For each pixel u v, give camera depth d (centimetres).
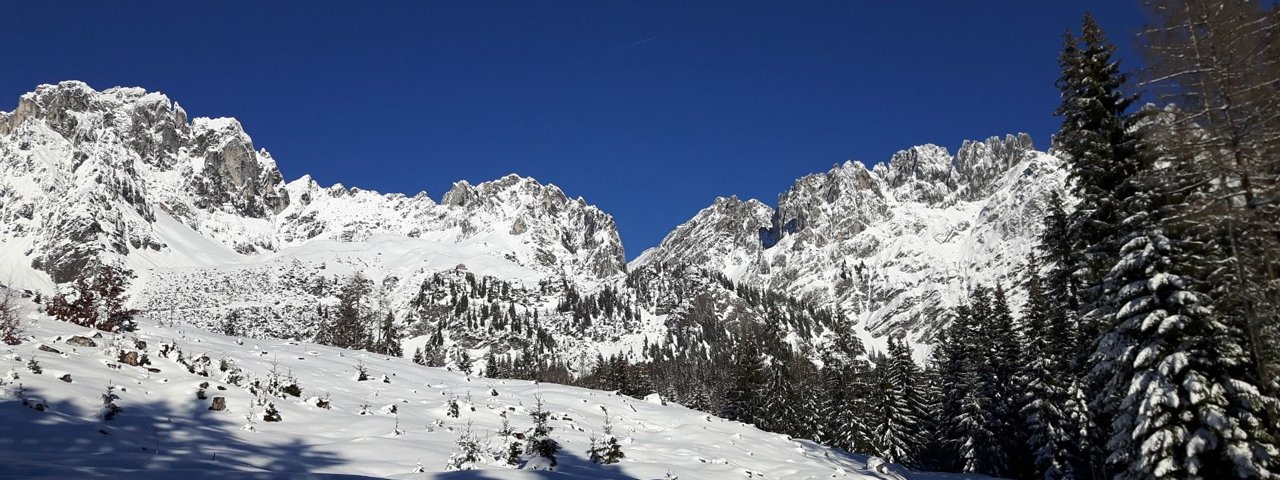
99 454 1446
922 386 6988
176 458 1505
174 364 2491
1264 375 1916
